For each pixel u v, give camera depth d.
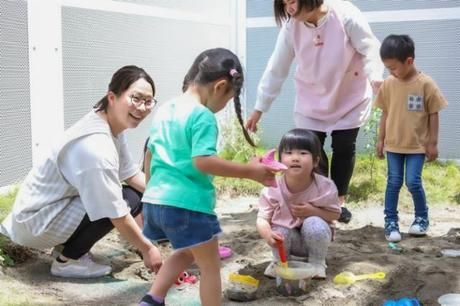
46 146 4.13
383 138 4.03
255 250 3.56
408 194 4.85
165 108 2.50
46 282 2.97
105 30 4.55
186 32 5.65
